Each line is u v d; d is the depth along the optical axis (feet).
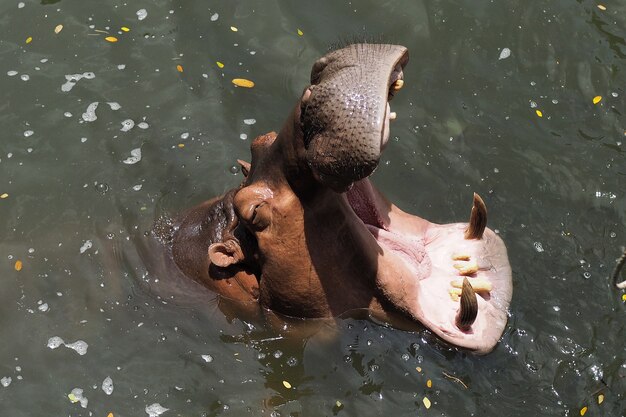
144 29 43.65
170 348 32.04
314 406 30.30
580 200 36.81
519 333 31.65
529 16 44.14
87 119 39.73
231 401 30.63
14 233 35.53
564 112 40.34
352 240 28.84
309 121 25.63
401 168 37.88
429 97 40.81
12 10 44.47
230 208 30.73
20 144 38.78
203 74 41.63
